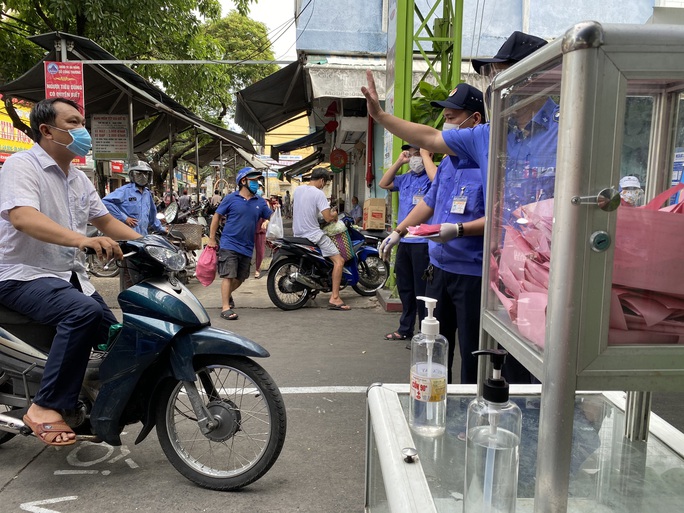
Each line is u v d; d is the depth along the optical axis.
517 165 1.23
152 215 6.03
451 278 2.61
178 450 2.56
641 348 0.88
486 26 8.72
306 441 3.01
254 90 9.37
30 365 2.54
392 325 5.63
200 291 7.47
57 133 2.44
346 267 6.54
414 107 5.64
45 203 2.46
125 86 7.78
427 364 1.49
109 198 5.52
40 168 2.45
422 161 4.36
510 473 1.10
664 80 0.88
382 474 1.25
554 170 1.03
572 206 0.84
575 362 0.88
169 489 2.51
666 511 1.12
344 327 5.54
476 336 2.59
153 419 2.56
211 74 11.80
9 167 2.38
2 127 15.52
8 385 2.69
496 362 1.12
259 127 12.05
